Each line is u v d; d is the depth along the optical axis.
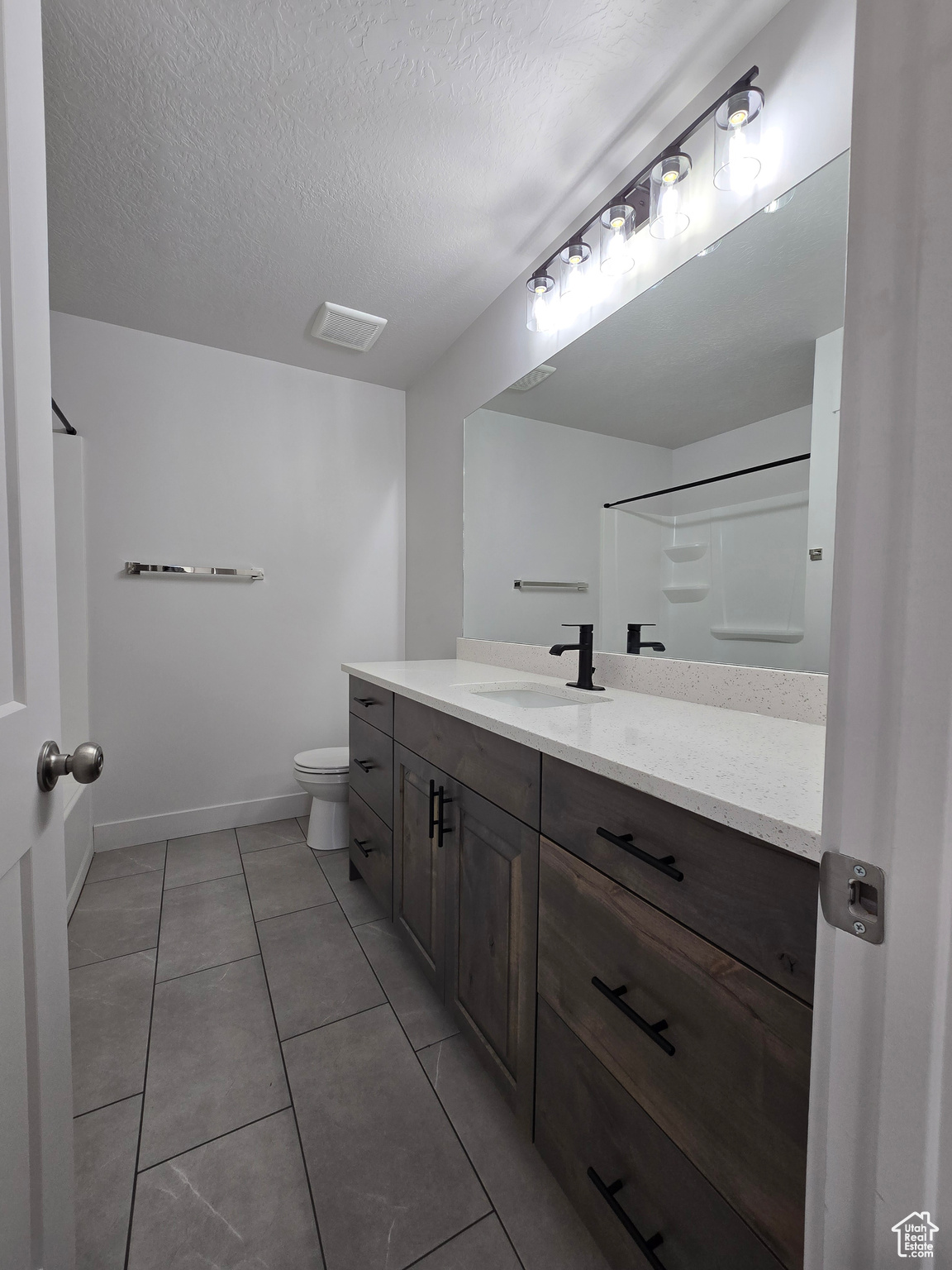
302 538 2.86
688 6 1.16
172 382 2.54
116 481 2.44
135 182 1.65
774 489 1.25
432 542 2.83
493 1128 1.14
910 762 0.35
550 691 1.72
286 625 2.84
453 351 2.61
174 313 2.35
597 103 1.40
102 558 2.42
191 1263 0.89
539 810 1.03
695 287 1.41
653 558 1.56
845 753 0.38
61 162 1.57
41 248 0.66
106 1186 1.01
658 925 0.76
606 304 1.69
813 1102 0.42
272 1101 1.19
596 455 1.75
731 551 1.35
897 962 0.36
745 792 0.67
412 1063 1.30
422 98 1.38
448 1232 0.94
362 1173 1.04
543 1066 1.01
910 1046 0.35
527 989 1.06
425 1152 1.08
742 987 0.64
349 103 1.39
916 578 0.34
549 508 1.96
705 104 1.36
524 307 2.08
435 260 2.01
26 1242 0.57
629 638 1.65
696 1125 0.70
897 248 0.35
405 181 1.65
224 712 2.71
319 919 1.92
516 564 2.13
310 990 1.55
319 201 1.73
